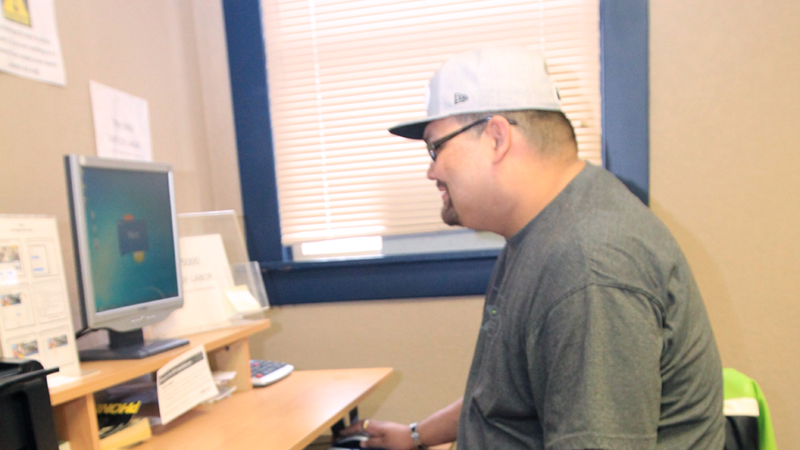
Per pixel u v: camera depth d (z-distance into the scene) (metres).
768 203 1.57
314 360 1.80
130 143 1.40
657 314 0.70
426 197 1.74
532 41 1.67
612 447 0.64
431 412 1.75
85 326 0.95
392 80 1.74
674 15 1.59
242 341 1.27
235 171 1.83
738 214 1.59
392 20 1.73
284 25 1.78
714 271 1.61
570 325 0.69
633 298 0.68
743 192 1.59
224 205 1.83
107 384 0.90
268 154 1.79
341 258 1.75
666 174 1.62
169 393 1.01
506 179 0.87
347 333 1.78
